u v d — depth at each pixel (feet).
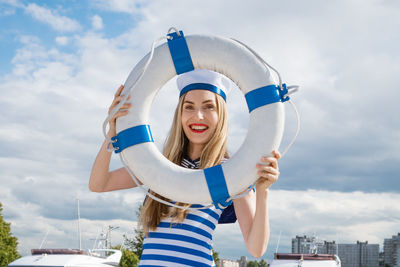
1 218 89.81
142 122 7.87
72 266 35.70
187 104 8.73
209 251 8.00
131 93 7.95
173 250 7.77
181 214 7.85
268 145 7.35
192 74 8.73
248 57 7.82
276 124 7.43
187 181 7.41
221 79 8.82
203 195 7.35
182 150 8.99
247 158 7.35
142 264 7.98
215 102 8.64
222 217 8.52
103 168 8.57
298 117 7.78
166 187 7.48
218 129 8.57
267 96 7.54
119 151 7.91
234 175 7.32
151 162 7.64
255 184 7.54
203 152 8.50
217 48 7.94
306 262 34.60
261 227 7.43
